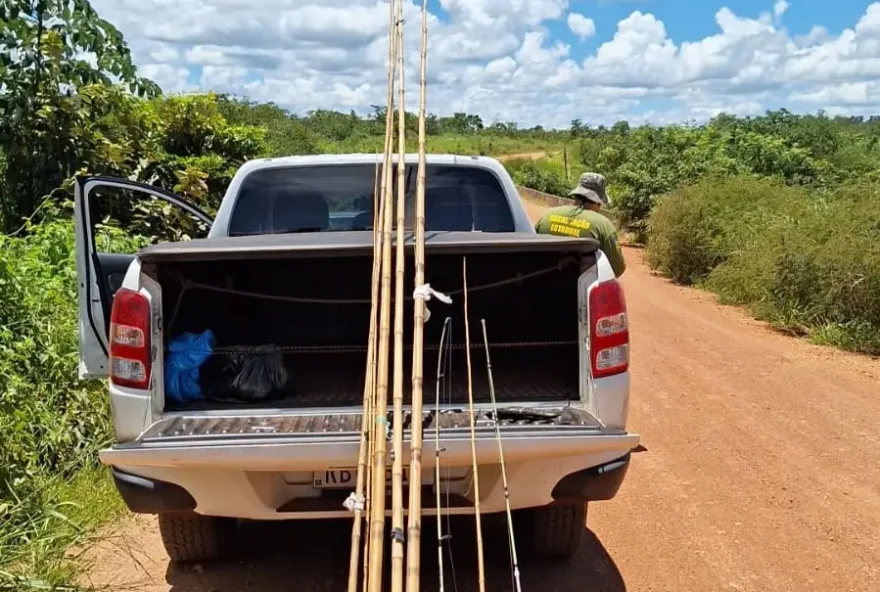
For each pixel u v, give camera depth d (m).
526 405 3.74
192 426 3.55
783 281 10.66
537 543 4.20
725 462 5.77
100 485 4.96
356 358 4.40
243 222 5.20
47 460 5.03
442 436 3.38
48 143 8.90
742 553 4.43
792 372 8.24
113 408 3.56
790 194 14.51
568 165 48.88
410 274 4.18
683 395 7.39
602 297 3.61
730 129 22.91
